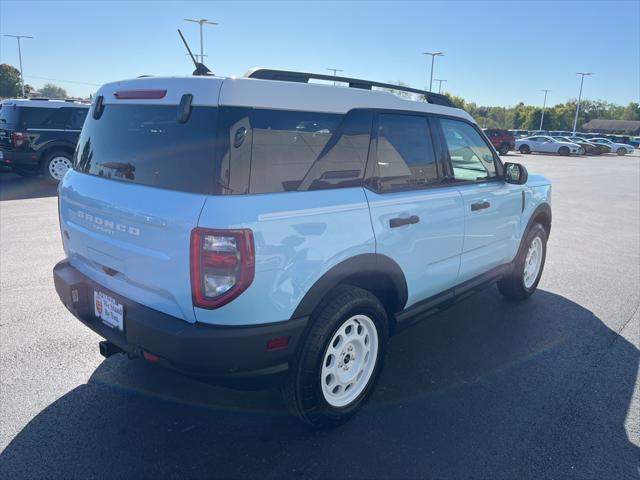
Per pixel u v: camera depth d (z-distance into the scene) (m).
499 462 2.81
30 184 12.32
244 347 2.50
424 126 3.58
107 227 2.84
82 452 2.80
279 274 2.53
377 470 2.73
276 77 3.09
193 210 2.39
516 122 109.62
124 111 2.92
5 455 2.76
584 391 3.58
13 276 5.58
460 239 3.87
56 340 4.11
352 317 2.98
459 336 4.46
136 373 3.66
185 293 2.47
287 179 2.62
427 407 3.34
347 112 2.97
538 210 5.09
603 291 5.75
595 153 41.41
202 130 2.47
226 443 2.93
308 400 2.84
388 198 3.15
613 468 2.79
